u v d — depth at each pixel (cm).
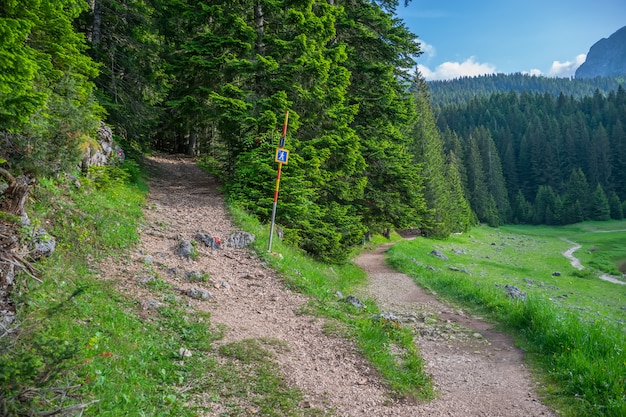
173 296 772
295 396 525
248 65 1533
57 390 345
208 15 1652
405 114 2045
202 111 1655
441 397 609
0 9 667
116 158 1488
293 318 811
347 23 1864
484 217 9106
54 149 763
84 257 788
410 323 1024
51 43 970
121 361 500
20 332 406
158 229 1145
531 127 12694
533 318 961
